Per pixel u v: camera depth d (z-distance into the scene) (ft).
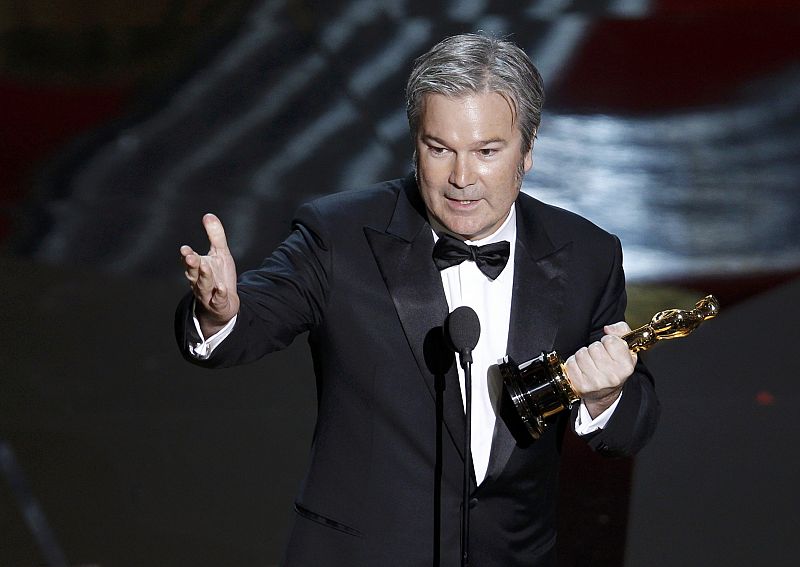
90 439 52.24
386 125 80.12
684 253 68.54
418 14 91.09
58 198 72.84
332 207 24.54
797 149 79.41
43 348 59.52
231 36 87.61
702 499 47.47
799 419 54.29
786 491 48.32
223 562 43.16
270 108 81.82
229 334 21.97
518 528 23.75
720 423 53.98
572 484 47.91
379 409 23.32
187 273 20.71
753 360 59.47
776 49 89.51
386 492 23.11
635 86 85.81
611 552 43.55
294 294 23.35
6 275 65.31
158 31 86.28
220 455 51.11
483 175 21.59
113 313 62.75
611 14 92.22
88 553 43.65
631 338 21.95
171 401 55.72
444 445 23.13
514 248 24.31
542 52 88.53
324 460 23.65
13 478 48.91
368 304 23.54
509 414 23.20
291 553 23.54
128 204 72.38
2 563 42.75
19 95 82.17
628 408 23.29
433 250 23.62
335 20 89.71
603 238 24.86
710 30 91.09
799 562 43.16
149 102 82.43
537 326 23.58
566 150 78.79
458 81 21.04
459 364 23.32
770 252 69.31
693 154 79.15
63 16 84.79
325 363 23.91
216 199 72.95
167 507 47.06
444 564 23.13
